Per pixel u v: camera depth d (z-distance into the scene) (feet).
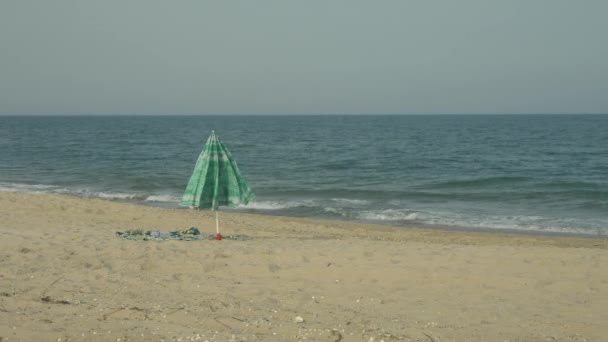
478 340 17.13
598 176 95.40
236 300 21.24
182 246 30.01
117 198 69.51
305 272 24.89
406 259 26.48
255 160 124.47
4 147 159.02
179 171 100.94
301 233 43.45
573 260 26.18
